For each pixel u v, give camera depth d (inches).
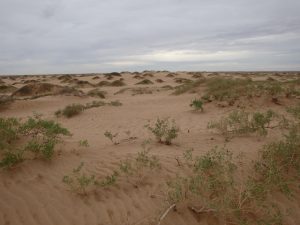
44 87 869.2
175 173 200.4
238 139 290.0
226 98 526.9
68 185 185.0
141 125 425.4
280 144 224.1
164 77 1779.0
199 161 199.3
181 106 571.8
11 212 157.9
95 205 167.3
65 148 245.8
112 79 1672.0
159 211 160.7
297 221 165.0
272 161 201.8
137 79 1653.5
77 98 767.1
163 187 183.3
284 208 171.2
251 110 476.1
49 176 195.6
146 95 868.6
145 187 184.2
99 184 184.7
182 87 805.2
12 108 641.6
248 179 187.0
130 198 173.3
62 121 482.9
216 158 210.7
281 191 184.1
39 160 212.7
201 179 174.9
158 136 287.6
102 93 924.0
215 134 316.2
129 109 566.9
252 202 165.0
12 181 185.8
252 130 306.5
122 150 253.8
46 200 169.5
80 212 161.5
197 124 404.5
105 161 224.4
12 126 255.4
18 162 203.8
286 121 332.8
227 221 154.9
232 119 340.8
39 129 261.7
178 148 260.1
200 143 277.4
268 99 509.4
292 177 200.7
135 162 218.5
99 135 365.1
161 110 541.6
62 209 163.2
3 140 223.6
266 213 162.1
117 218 157.2
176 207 162.4
